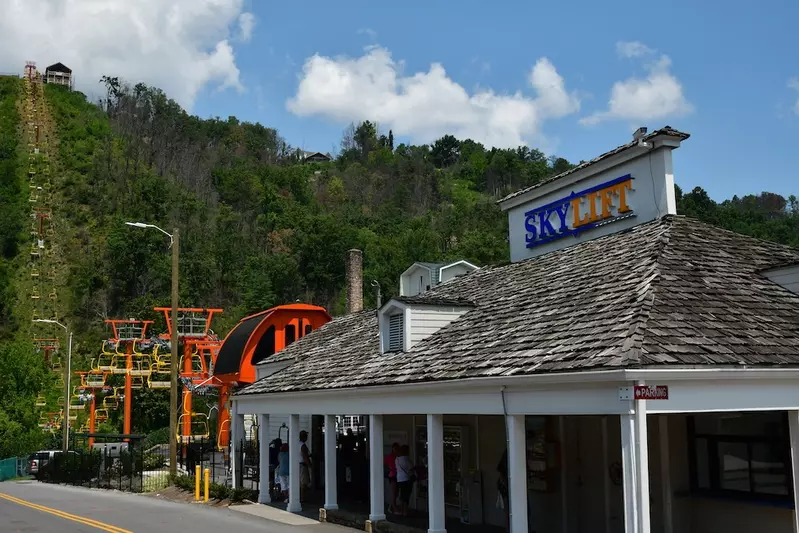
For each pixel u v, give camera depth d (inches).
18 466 1897.1
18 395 2421.3
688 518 518.6
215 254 3905.0
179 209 4554.6
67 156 5713.6
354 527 660.7
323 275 3841.0
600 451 561.0
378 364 668.1
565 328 488.1
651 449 521.7
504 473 627.5
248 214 4739.2
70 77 7406.5
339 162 7096.5
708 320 442.6
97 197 5059.1
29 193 5152.6
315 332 1110.4
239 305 3599.9
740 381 406.3
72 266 4315.9
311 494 938.7
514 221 831.7
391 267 3405.5
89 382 2078.0
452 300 689.6
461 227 4242.1
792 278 516.1
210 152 6190.9
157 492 1073.5
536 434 620.1
